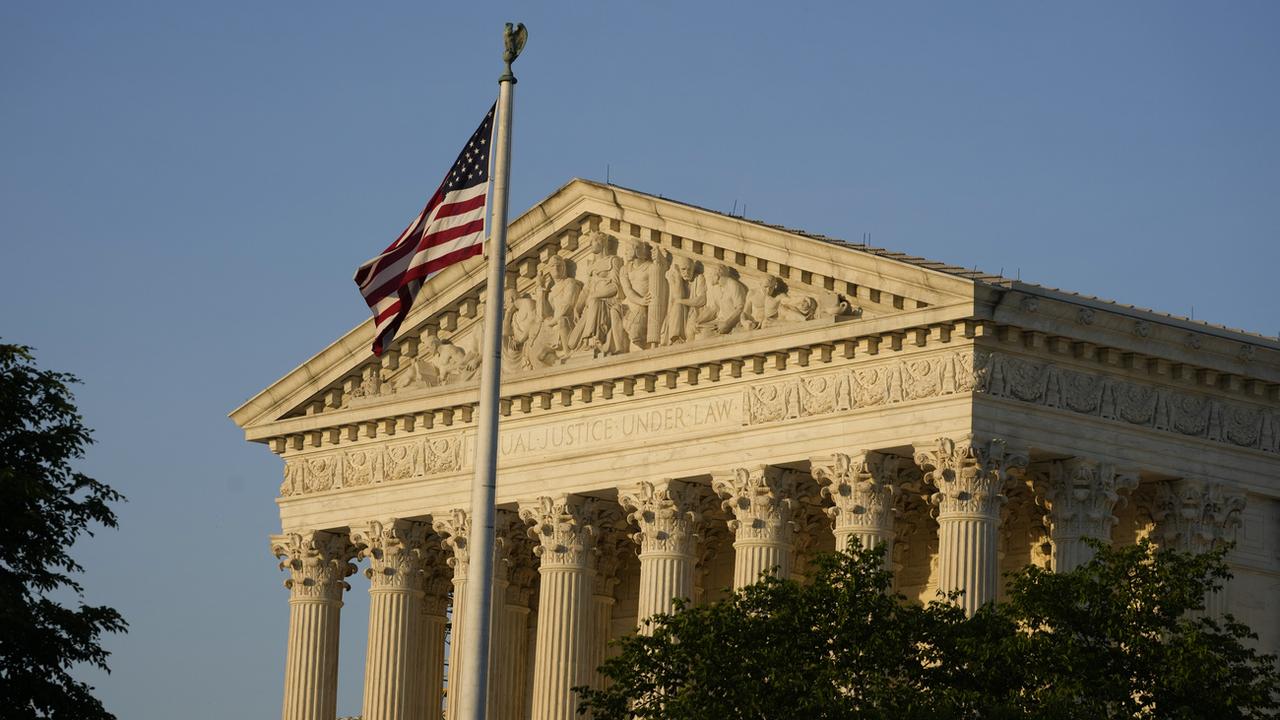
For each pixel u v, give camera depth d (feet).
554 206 486.79
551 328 487.61
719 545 502.79
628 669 384.47
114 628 378.32
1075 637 375.86
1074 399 431.84
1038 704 361.92
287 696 535.19
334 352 522.06
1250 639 445.37
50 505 379.76
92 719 375.04
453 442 508.53
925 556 469.57
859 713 358.64
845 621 372.79
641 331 472.85
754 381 455.22
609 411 479.00
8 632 364.58
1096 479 431.02
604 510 490.08
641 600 467.93
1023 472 435.12
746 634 375.86
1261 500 453.17
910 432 430.61
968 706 361.71
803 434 446.19
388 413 513.86
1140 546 380.37
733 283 458.91
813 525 481.46
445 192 374.63
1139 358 435.53
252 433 539.29
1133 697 373.40
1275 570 451.94
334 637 535.60
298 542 534.78
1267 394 451.94
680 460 465.06
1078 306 425.69
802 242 444.96
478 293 502.79
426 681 535.19
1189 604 373.61
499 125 330.54
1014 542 463.01
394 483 517.96
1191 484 442.09
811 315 444.55
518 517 504.43
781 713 364.99
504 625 506.07
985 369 424.46
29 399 383.65
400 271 379.96
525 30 336.90
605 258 481.05
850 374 441.27
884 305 435.94
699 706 369.71
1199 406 445.78
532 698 533.55
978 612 378.73
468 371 504.02
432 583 538.88
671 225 467.93
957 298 421.18
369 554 521.65
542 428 490.49
